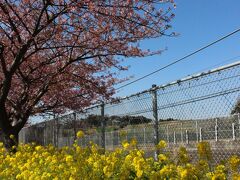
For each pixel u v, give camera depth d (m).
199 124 5.55
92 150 6.12
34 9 9.28
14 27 8.95
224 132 5.13
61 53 10.12
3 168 6.75
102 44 9.66
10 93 12.63
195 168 4.05
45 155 6.59
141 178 4.24
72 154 6.48
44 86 10.82
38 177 5.20
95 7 8.59
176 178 4.00
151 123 6.69
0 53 9.48
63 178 5.04
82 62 11.59
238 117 4.88
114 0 8.88
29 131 16.84
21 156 6.98
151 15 9.16
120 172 4.58
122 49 10.01
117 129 8.08
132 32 9.42
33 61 11.45
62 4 8.75
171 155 5.66
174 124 6.06
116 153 5.32
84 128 10.07
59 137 12.22
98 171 4.82
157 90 6.46
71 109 13.19
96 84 11.37
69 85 12.03
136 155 4.76
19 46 9.06
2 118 10.36
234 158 4.11
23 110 11.05
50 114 14.18
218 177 3.76
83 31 9.45
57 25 9.00
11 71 9.55
